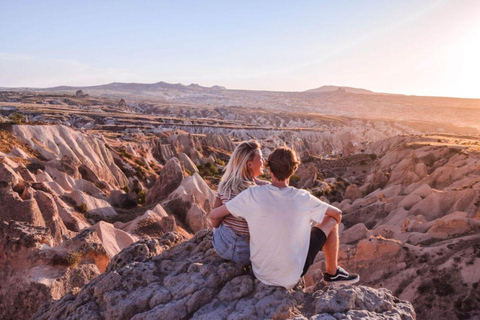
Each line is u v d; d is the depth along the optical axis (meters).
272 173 5.16
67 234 27.53
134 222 37.69
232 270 5.84
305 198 5.11
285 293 5.18
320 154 181.25
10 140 62.78
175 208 49.03
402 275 32.44
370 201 60.16
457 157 83.56
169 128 189.50
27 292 14.07
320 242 5.33
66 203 42.56
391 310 5.06
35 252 14.90
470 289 29.36
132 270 6.14
